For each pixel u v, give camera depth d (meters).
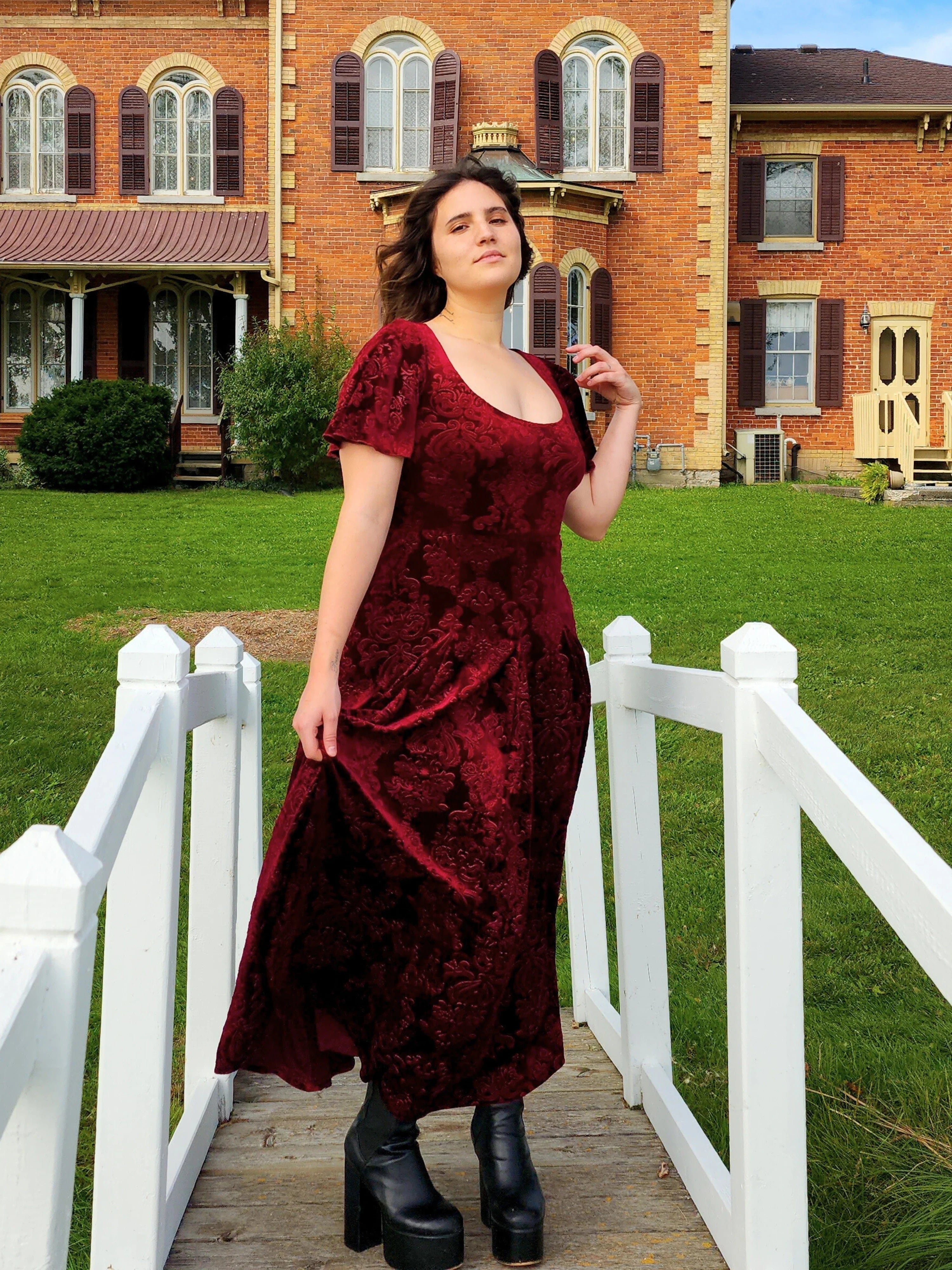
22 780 6.11
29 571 11.62
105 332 20.83
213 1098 2.60
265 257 19.05
